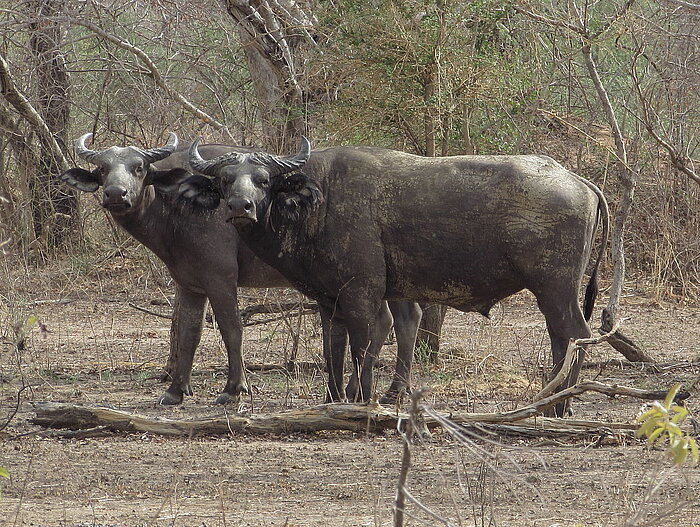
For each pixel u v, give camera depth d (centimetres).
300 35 5466
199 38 7025
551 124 6225
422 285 3522
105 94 7231
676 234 6397
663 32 5553
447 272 3475
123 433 3244
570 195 3400
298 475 2761
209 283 3788
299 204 3406
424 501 2498
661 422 1697
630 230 6506
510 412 3088
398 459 2919
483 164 3466
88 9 6269
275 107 5488
